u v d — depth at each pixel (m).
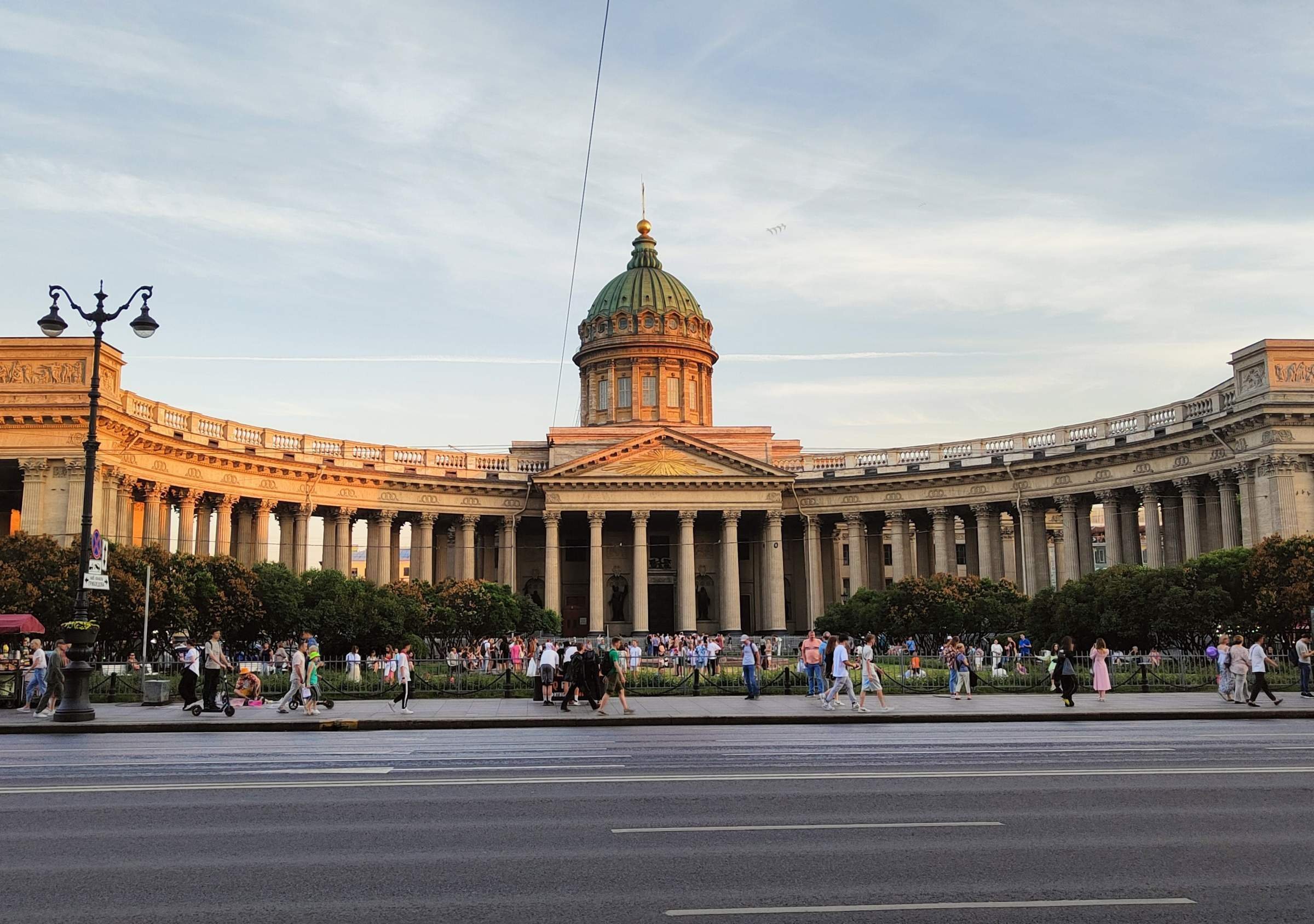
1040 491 86.50
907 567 94.56
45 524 60.88
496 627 73.62
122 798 18.08
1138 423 79.25
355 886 12.26
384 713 36.72
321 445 87.19
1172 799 17.81
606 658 36.91
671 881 12.43
